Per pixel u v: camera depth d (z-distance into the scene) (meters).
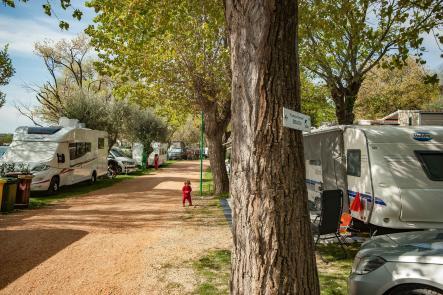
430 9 8.54
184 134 70.00
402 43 8.44
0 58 19.00
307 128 3.28
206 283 5.61
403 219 7.48
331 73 14.16
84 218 10.74
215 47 14.96
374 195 7.70
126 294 5.20
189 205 13.34
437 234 4.29
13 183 11.87
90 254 7.10
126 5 9.66
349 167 8.78
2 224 9.70
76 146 18.17
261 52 3.07
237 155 3.20
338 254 7.21
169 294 5.20
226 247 7.68
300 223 3.10
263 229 3.04
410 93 28.98
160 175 27.41
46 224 9.79
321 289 5.30
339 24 10.84
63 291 5.29
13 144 16.27
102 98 29.41
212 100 15.47
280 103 3.08
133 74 14.83
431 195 7.46
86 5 10.23
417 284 3.50
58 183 16.47
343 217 8.66
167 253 7.22
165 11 10.06
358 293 3.84
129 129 33.84
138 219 10.70
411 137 7.93
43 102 36.72
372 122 12.02
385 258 3.78
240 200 3.16
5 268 6.23
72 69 38.31
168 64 15.41
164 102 17.53
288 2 3.10
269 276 3.01
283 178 3.06
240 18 3.18
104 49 12.79
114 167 26.11
